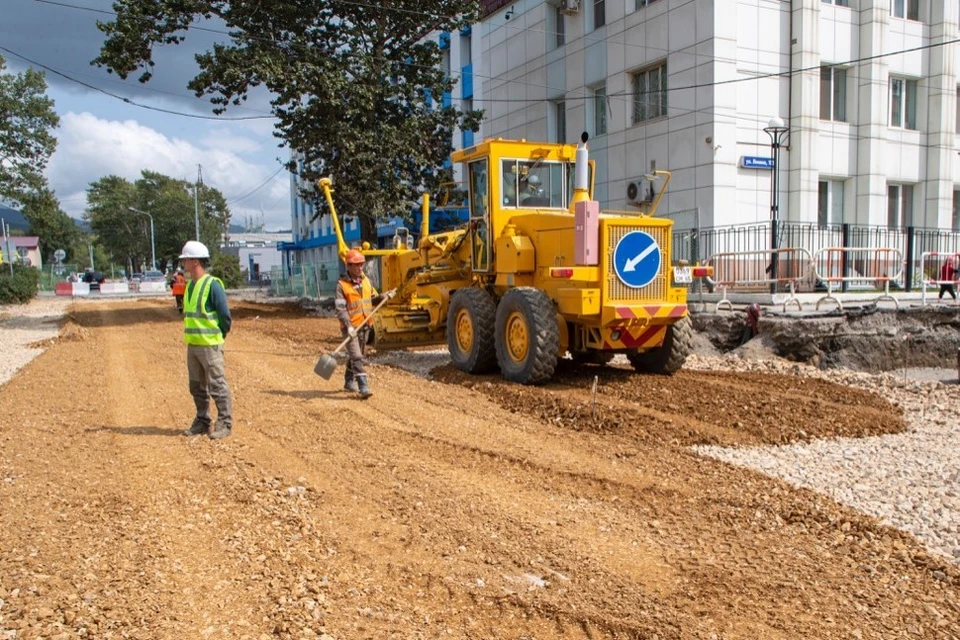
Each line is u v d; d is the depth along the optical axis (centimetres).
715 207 1800
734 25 1792
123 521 481
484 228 1025
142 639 335
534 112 2483
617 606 371
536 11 2428
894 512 491
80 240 10481
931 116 2138
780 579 399
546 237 920
